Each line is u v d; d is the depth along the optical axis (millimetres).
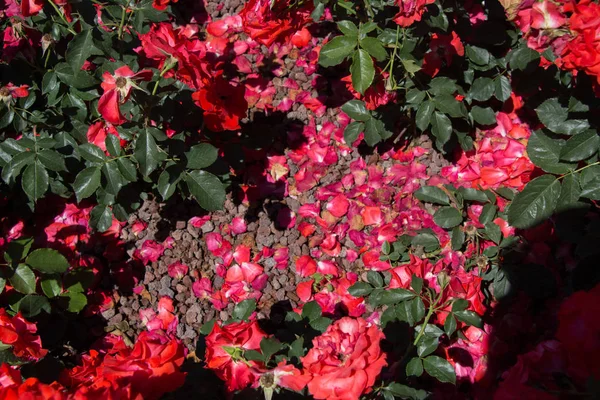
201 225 1423
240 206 1438
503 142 1468
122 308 1362
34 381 888
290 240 1415
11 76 1354
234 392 1068
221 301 1367
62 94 1335
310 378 957
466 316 1194
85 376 958
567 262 1343
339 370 939
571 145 1197
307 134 1503
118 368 934
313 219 1433
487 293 1335
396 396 1149
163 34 1166
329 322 1156
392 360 1250
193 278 1390
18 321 1100
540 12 1029
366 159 1481
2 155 1293
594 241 1175
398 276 1261
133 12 1344
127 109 1205
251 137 1421
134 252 1400
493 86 1394
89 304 1351
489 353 1284
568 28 1024
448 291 1222
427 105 1316
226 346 999
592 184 1187
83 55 1213
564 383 921
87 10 1261
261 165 1475
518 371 923
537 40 1055
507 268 1300
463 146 1421
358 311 1345
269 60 1582
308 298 1362
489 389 1271
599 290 907
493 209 1338
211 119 1211
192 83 1141
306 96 1536
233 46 1598
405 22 1181
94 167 1224
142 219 1426
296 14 1240
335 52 1154
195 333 1348
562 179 1229
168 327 1348
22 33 1316
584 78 1165
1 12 1598
